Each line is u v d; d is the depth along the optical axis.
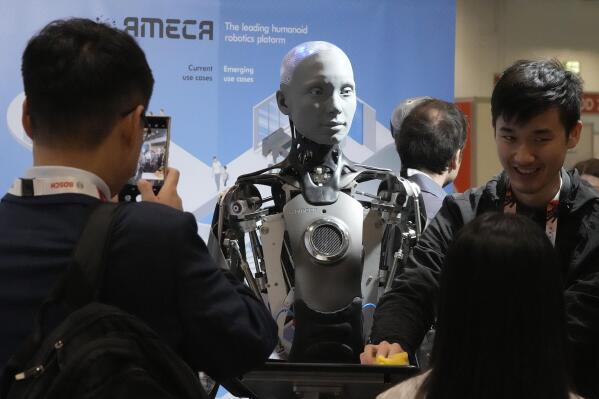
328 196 2.67
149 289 1.25
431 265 2.08
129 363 1.16
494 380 1.17
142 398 1.14
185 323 1.28
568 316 1.88
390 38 3.88
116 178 1.34
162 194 1.47
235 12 3.81
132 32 3.74
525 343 1.17
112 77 1.29
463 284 1.20
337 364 1.69
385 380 1.70
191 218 1.30
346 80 2.70
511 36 5.39
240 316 1.30
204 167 3.82
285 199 2.74
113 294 1.24
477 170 4.96
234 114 3.83
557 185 2.02
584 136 5.35
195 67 3.79
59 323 1.21
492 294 1.18
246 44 3.82
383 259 2.69
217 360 1.31
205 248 1.33
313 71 2.67
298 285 2.59
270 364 1.70
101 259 1.22
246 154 3.84
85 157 1.30
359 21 3.87
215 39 3.80
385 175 2.75
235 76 3.82
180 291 1.27
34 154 1.33
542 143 1.96
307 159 2.73
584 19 5.45
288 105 2.75
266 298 2.64
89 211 1.26
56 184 1.27
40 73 1.28
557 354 1.19
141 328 1.19
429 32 3.90
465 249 1.21
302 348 2.57
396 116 3.45
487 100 5.04
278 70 3.84
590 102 5.35
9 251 1.24
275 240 2.67
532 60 2.02
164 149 1.53
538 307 1.18
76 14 3.68
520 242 1.18
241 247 2.65
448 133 3.03
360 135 3.89
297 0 3.84
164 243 1.25
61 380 1.13
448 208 2.14
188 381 1.21
